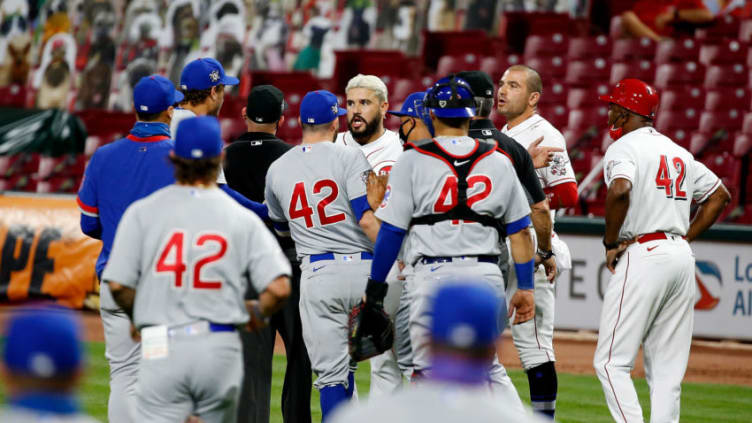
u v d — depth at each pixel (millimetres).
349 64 60031
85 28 68875
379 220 19062
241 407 19422
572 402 28219
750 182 48406
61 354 8055
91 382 28625
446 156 16938
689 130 52438
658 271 20609
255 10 67062
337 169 19688
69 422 8125
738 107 52875
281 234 20922
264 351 20125
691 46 56531
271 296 14281
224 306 14125
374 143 22797
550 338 22328
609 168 21047
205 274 14016
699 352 36938
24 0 70000
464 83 17250
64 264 39812
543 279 21938
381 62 59625
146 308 14117
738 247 37469
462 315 8242
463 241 16859
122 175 17984
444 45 60531
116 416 18031
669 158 21016
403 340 18891
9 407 8180
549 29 60781
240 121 58344
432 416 8109
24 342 8023
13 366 8031
